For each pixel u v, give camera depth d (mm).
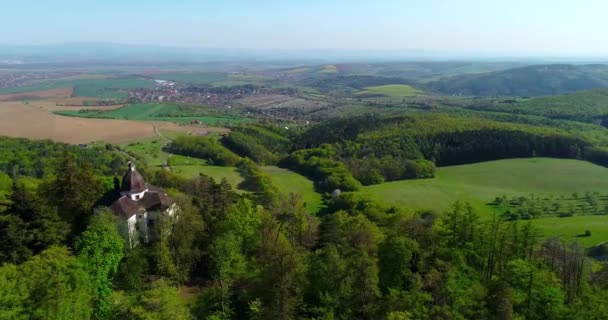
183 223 80875
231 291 66812
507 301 57594
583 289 67375
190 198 94500
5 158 161500
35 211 71875
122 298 58969
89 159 172125
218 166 191875
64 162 88562
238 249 78062
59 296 53188
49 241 71688
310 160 196625
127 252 78625
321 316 58000
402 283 66812
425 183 176250
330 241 81562
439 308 54812
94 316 59781
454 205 91000
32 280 54938
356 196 145250
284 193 155000
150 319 50250
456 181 178375
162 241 77812
